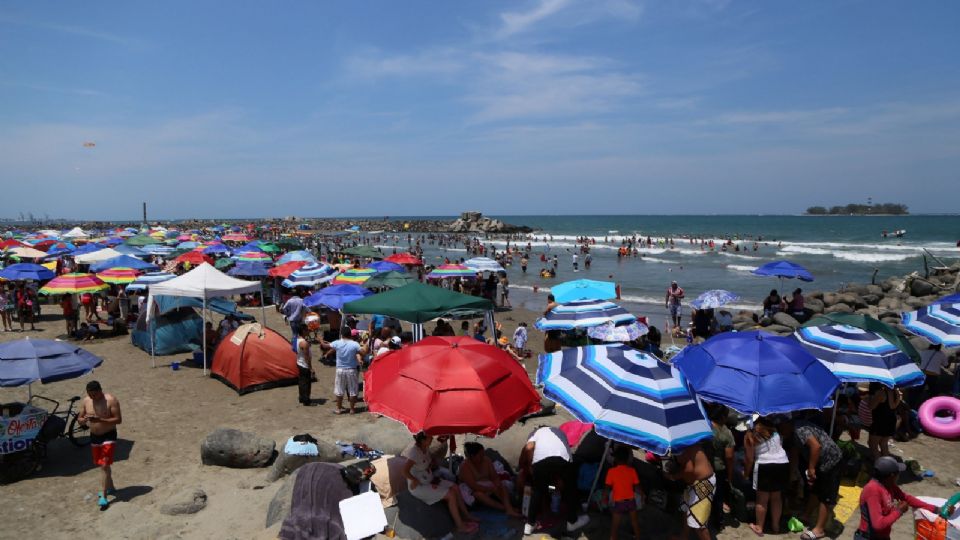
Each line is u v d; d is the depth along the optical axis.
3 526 6.86
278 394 12.41
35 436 8.25
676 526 6.71
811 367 6.55
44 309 23.44
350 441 9.52
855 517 6.96
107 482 7.41
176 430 10.20
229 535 6.62
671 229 124.81
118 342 17.30
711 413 7.15
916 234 88.62
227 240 45.00
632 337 11.78
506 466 7.68
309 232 92.38
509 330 21.38
